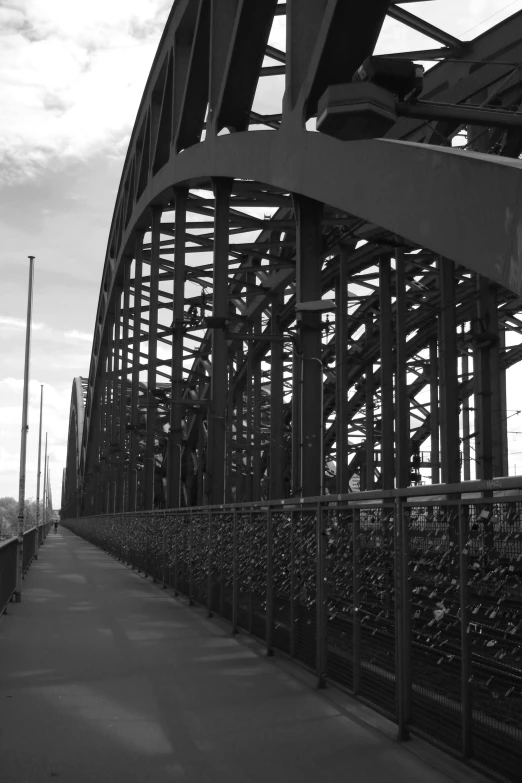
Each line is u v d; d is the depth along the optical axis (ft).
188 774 20.74
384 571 26.55
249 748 23.11
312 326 65.21
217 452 86.02
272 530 40.45
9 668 35.40
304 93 55.72
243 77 80.12
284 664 36.24
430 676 23.17
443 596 22.67
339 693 30.07
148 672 34.50
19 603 63.00
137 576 95.66
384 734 24.61
